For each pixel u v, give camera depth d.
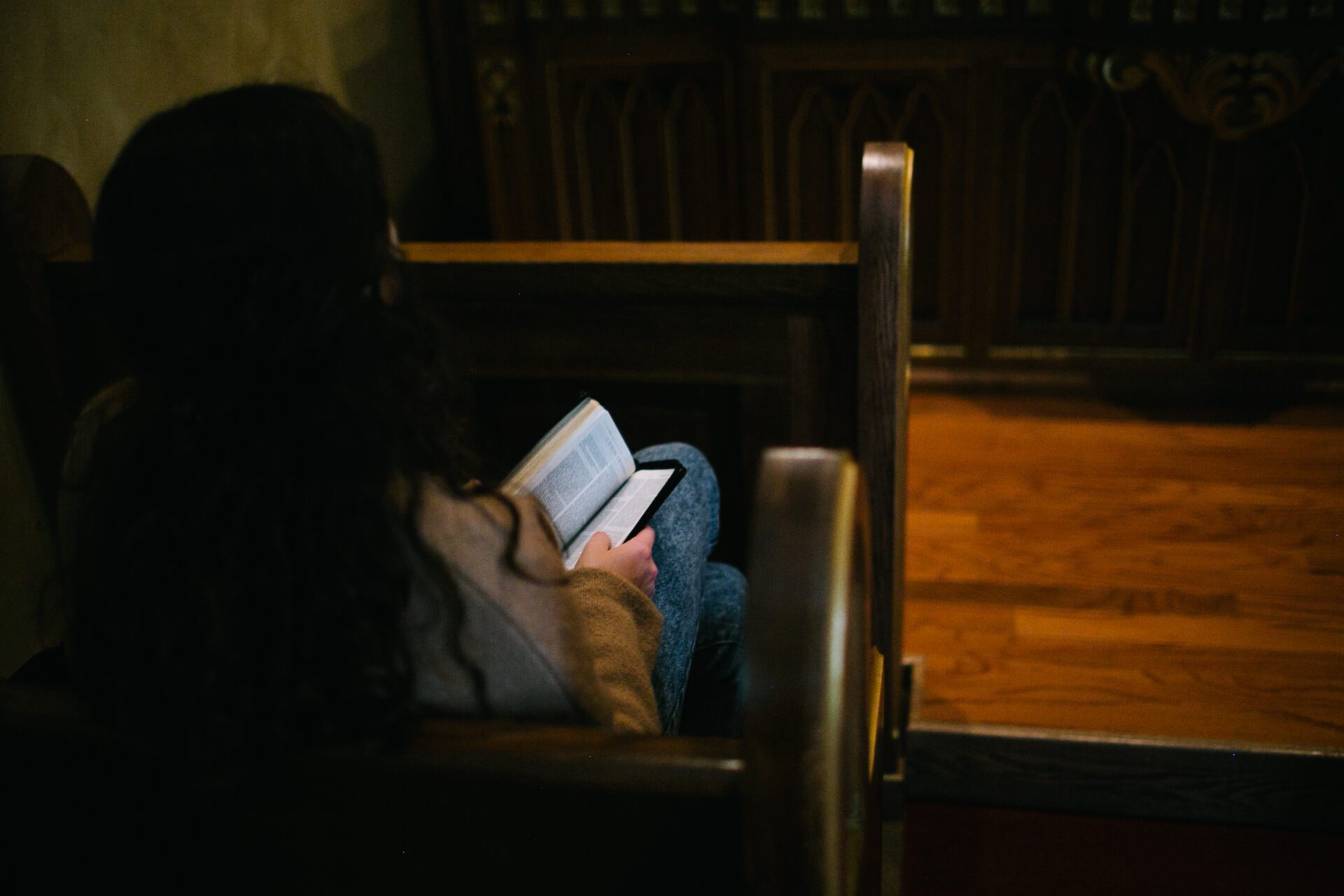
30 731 0.77
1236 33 2.92
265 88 0.70
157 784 0.79
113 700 0.74
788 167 3.46
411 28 3.54
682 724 1.43
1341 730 2.05
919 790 2.15
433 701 0.77
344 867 0.81
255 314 0.68
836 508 0.63
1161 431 3.28
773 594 0.63
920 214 3.48
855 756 0.79
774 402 1.72
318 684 0.71
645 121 3.50
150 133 0.68
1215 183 3.22
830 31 3.27
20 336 1.67
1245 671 2.24
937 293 3.57
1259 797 2.01
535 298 1.70
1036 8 3.15
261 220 0.67
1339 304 3.29
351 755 0.73
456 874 0.80
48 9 1.77
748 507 1.83
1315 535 2.70
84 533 0.76
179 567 0.70
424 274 1.70
